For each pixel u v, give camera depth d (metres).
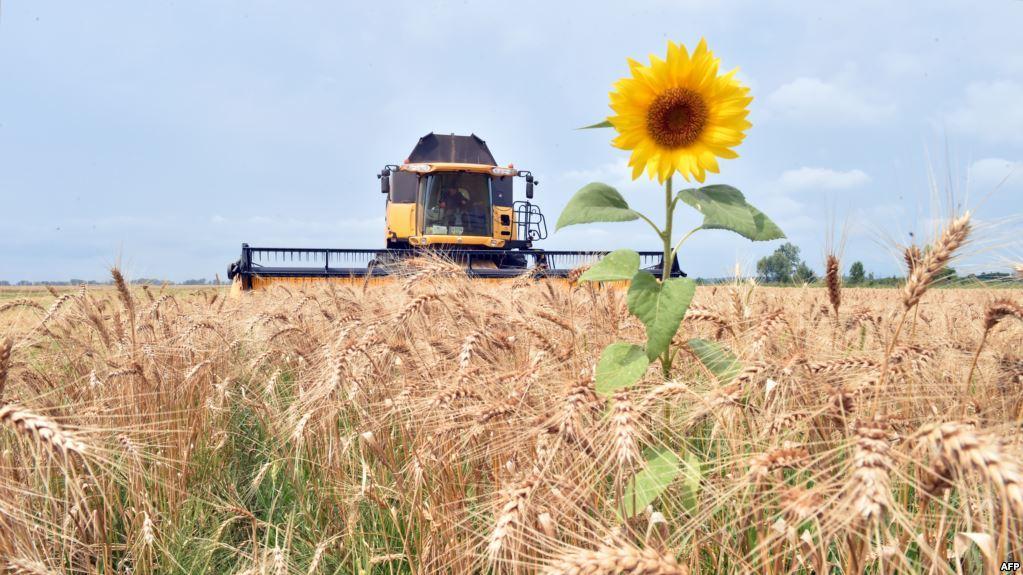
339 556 3.59
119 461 3.20
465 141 18.42
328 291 7.50
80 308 5.93
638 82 2.63
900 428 2.03
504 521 2.09
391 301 5.65
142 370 4.51
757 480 1.87
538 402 2.93
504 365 3.74
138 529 3.65
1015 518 1.53
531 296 5.46
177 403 4.95
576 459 2.32
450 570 2.93
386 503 3.43
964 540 1.73
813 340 3.08
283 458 4.39
